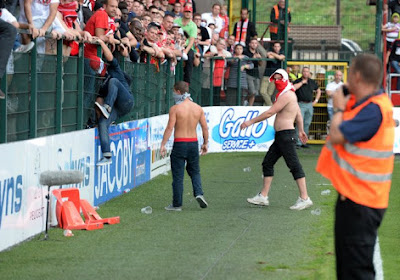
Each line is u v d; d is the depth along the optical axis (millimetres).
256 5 36781
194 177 17328
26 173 13094
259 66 34062
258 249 12828
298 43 39000
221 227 14992
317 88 34750
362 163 7945
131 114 20625
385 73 35906
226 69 32969
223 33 34469
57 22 15680
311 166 27797
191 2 29922
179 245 13094
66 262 11617
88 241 13289
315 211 16766
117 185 19234
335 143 7930
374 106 7891
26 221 13203
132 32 21688
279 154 17688
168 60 25500
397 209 17828
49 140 14195
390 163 8062
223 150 32875
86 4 20719
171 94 26312
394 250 13039
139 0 26062
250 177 24078
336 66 36750
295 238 13867
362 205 7953
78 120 16531
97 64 17359
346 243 8031
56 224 14672
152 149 23188
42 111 14445
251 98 33844
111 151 18547
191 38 28375
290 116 17438
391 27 36062
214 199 19125
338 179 8031
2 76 12078
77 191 14859
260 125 33562
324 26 38812
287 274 11016
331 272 11102
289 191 20734
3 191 12094
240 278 10758
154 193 19953
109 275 10844
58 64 15188
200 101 30953
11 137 12969
